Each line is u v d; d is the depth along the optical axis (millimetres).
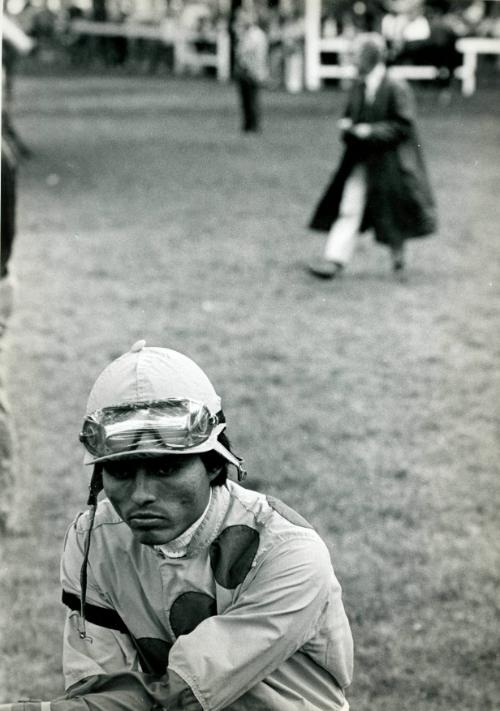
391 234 10547
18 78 33250
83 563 2457
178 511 2324
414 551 5156
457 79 31344
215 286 10258
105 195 14844
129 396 2283
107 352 8172
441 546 5219
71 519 5398
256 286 10297
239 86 21906
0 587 4742
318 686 2512
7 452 5113
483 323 9242
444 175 16938
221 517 2430
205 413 2303
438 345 8617
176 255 11492
